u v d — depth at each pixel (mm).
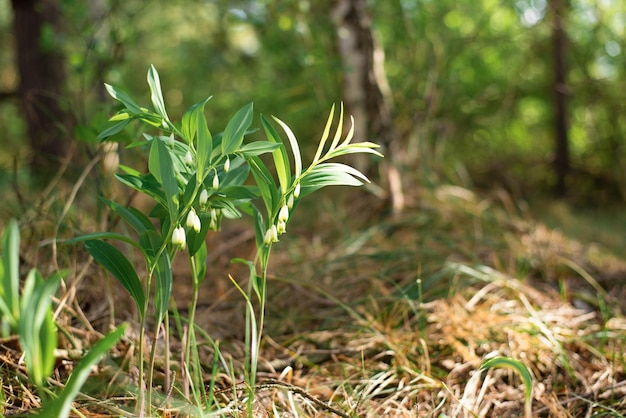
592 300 3117
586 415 2094
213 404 1937
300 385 2242
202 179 1531
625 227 5633
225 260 3619
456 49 6359
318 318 2838
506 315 2799
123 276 1625
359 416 2039
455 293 2945
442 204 4480
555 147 7961
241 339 2635
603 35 7723
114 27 4273
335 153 1611
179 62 9227
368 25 4543
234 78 8461
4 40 8680
